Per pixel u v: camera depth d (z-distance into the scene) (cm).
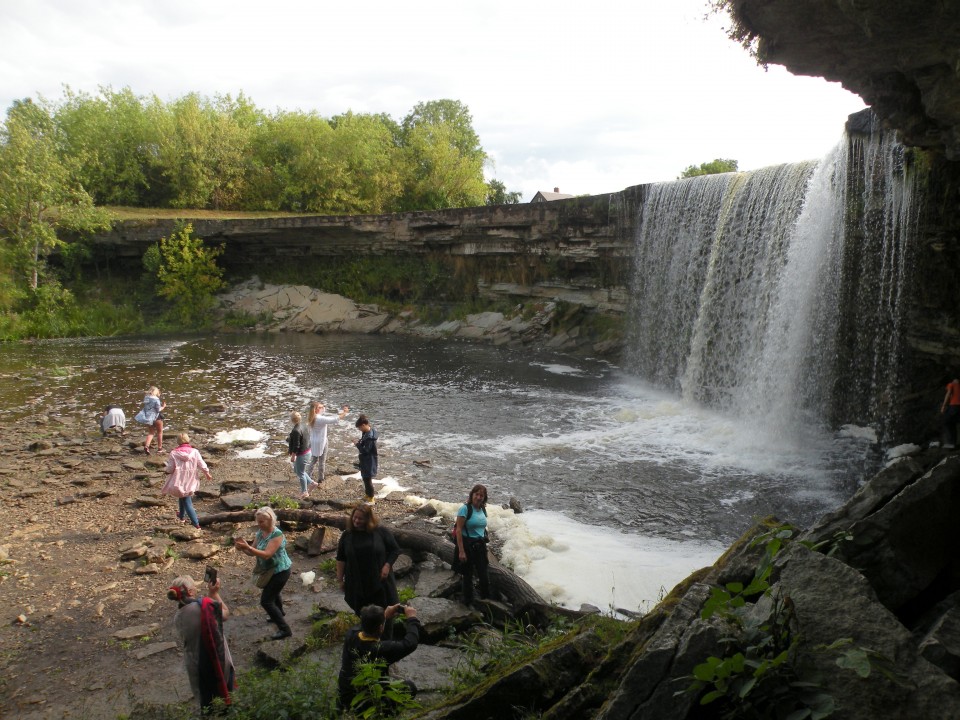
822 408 1894
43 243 4431
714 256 2369
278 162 6219
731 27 1016
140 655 778
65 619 871
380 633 571
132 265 4962
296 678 654
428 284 4334
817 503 1312
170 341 3938
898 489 496
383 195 6438
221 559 1062
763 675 345
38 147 4356
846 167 1775
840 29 912
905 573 450
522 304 3847
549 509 1289
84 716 664
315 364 3047
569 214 3453
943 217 1486
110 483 1450
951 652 361
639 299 2981
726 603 392
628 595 925
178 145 5738
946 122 1040
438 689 624
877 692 327
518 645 688
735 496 1356
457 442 1781
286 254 4912
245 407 2211
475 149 8050
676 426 1938
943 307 1527
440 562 1002
